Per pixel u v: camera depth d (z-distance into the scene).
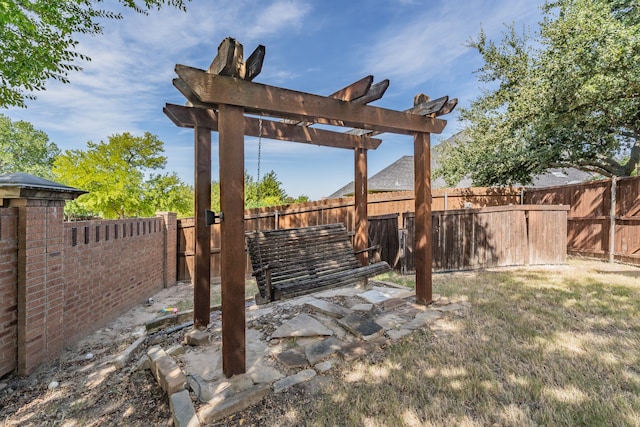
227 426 1.76
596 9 5.97
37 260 2.79
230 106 2.23
